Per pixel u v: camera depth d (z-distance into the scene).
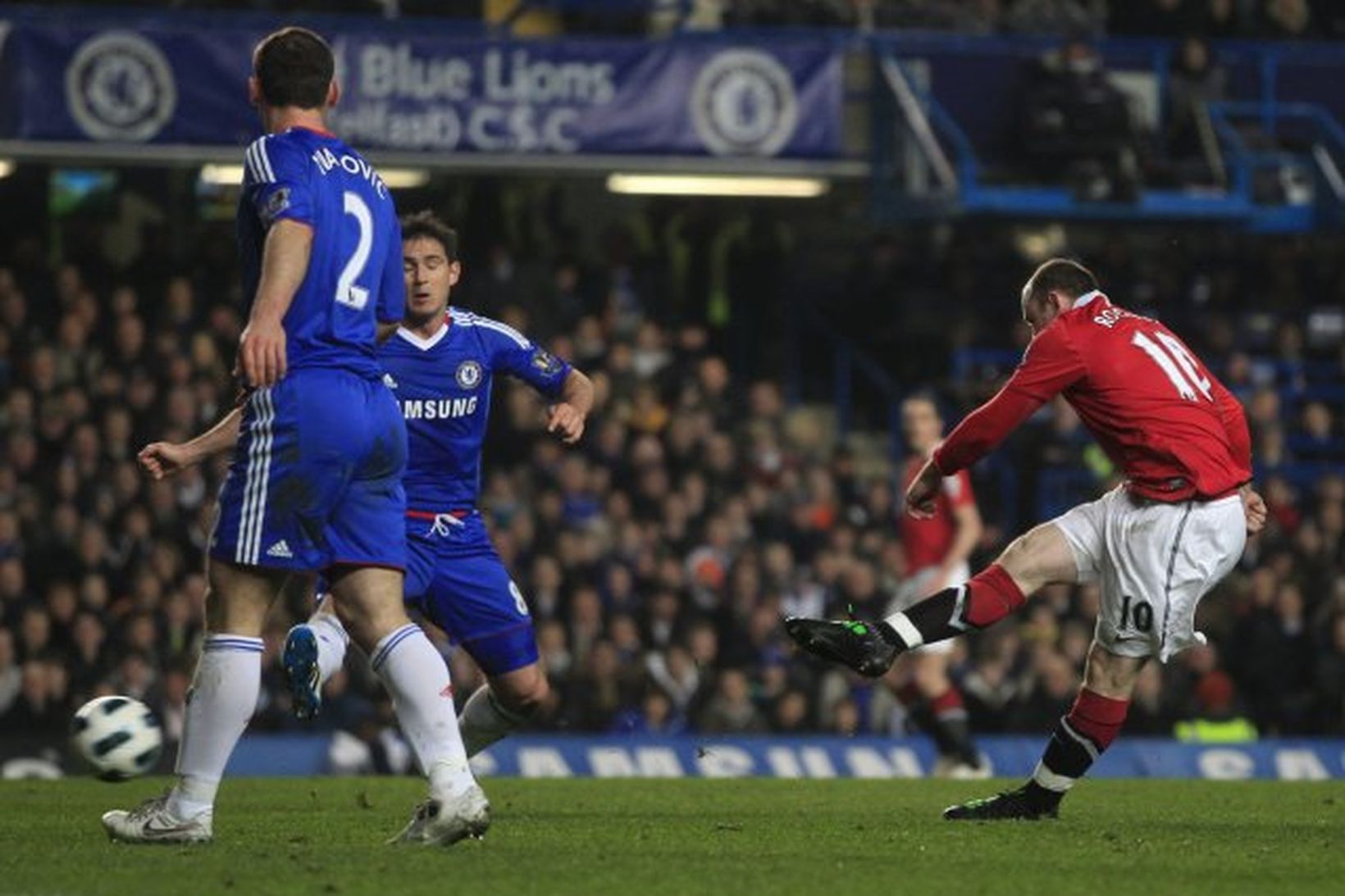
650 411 73.56
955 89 80.69
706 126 76.56
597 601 64.81
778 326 83.31
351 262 25.14
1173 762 53.03
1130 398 30.53
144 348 70.50
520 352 33.12
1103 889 22.69
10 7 73.00
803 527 70.94
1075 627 65.25
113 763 27.81
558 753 50.44
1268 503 72.31
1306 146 84.38
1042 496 77.38
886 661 30.55
